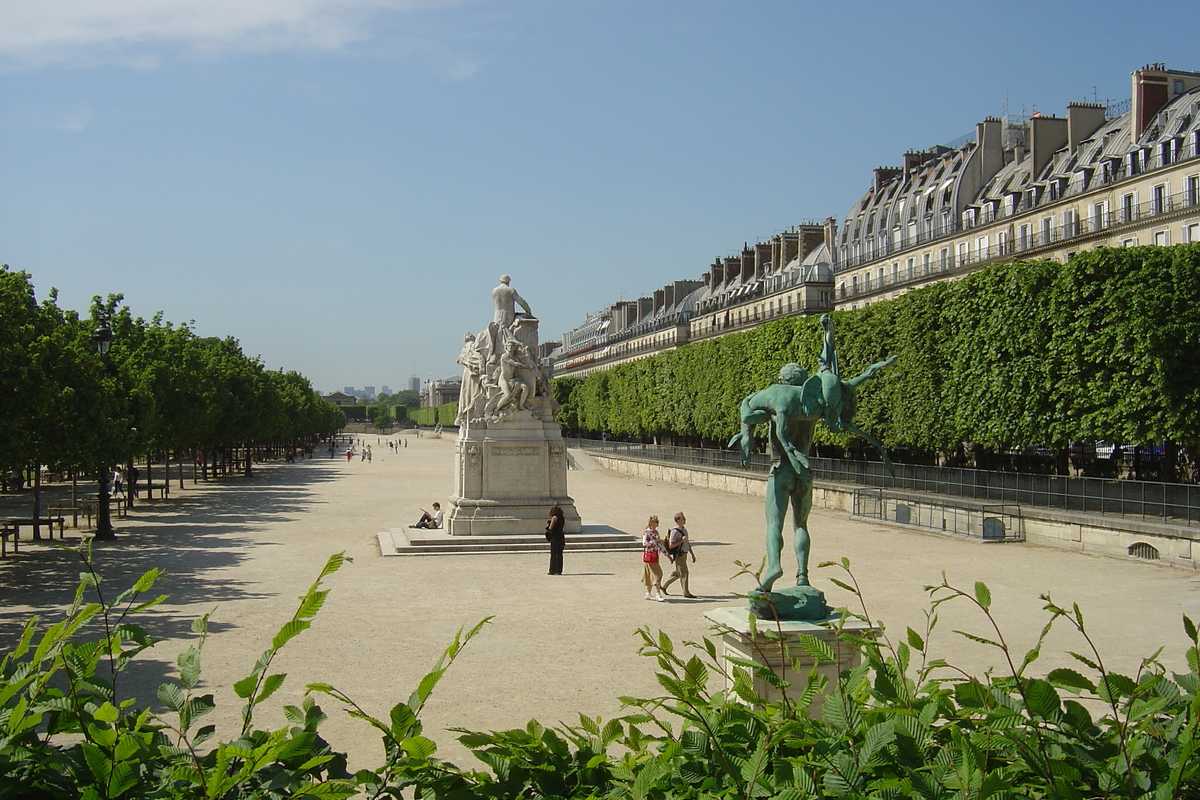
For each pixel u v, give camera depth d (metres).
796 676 10.70
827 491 54.44
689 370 84.38
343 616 22.50
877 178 114.12
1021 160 93.25
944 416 46.56
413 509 53.34
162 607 23.31
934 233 98.94
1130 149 77.00
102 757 5.12
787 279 124.12
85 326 50.16
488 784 5.95
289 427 114.19
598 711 14.80
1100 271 39.22
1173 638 20.19
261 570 29.91
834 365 11.96
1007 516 38.91
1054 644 19.58
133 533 40.81
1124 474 46.59
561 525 29.61
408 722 5.94
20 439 28.47
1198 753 5.59
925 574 29.27
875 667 6.68
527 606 23.98
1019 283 42.41
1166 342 37.06
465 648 19.19
